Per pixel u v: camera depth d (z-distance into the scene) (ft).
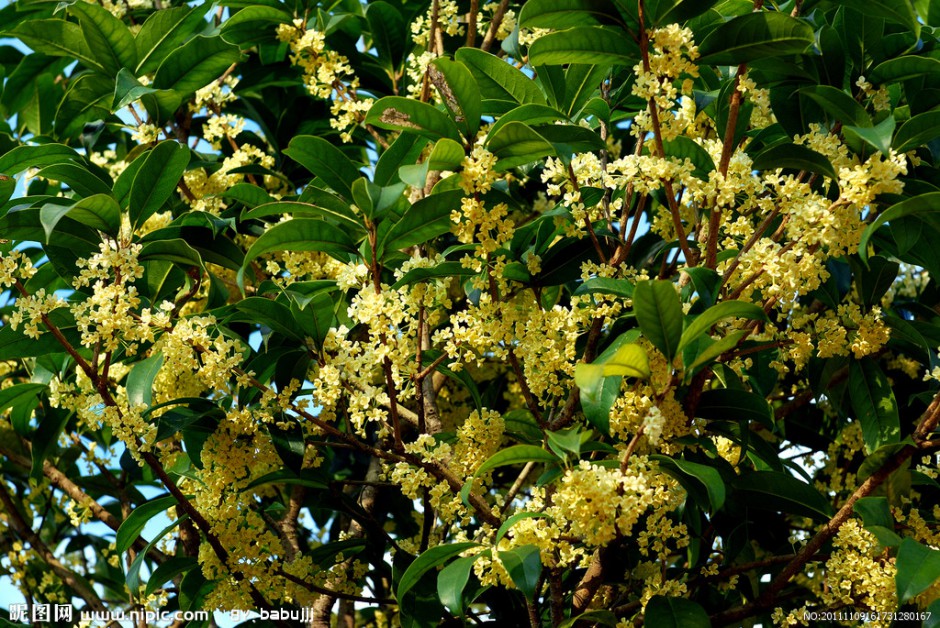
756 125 10.03
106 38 13.34
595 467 7.27
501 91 10.11
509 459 8.07
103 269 8.87
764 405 9.16
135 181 9.57
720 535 11.30
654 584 9.12
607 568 9.83
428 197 8.46
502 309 9.01
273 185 15.55
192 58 12.85
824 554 10.09
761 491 9.97
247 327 11.39
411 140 9.25
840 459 14.57
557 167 9.67
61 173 9.67
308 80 13.03
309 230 8.93
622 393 9.02
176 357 8.92
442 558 8.51
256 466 9.87
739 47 8.05
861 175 7.52
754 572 12.05
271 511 13.19
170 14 13.83
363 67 15.20
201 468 10.98
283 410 9.52
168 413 9.86
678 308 7.38
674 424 8.64
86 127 15.47
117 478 16.14
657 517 8.93
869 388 10.61
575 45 8.16
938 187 8.51
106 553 15.69
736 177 8.20
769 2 10.99
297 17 13.98
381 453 9.45
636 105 12.60
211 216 11.59
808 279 8.11
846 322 9.37
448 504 9.34
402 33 15.06
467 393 15.12
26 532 15.25
